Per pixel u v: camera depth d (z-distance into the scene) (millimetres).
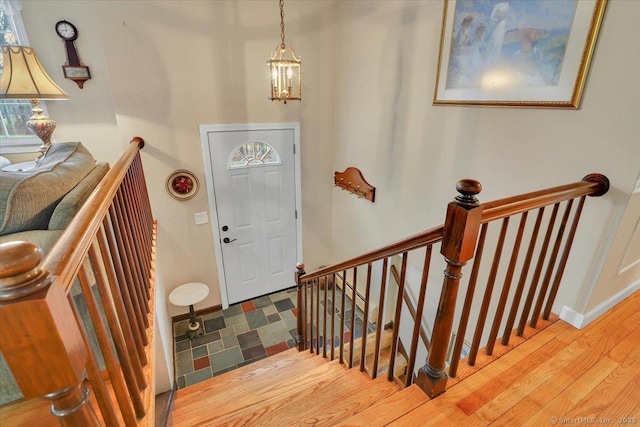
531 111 1757
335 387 1715
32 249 514
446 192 2422
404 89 2678
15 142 3031
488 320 2236
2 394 1116
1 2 2627
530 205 1225
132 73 2793
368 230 3504
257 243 3871
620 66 1380
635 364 1448
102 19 2584
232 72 3141
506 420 1206
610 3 1370
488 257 2154
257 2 3043
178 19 2814
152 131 2992
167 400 2178
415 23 2465
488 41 1911
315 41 3395
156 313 2084
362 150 3375
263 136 3488
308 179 3902
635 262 1823
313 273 2195
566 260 1620
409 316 3229
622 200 1464
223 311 3840
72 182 1502
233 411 1793
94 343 1298
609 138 1461
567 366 1438
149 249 2324
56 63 2932
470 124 2135
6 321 500
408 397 1302
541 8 1615
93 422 649
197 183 3309
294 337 3414
